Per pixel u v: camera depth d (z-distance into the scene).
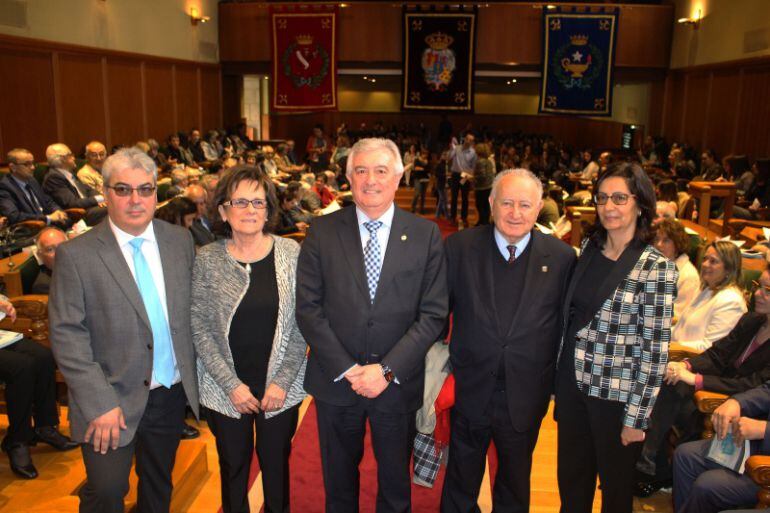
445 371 2.88
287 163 14.06
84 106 11.13
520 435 2.56
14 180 6.90
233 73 16.20
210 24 15.55
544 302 2.49
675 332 3.63
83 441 2.26
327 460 2.57
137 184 2.26
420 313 2.46
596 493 3.28
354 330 2.41
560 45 14.86
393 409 2.47
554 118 23.22
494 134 21.75
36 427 3.40
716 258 3.38
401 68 15.38
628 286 2.35
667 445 3.37
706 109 13.85
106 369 2.32
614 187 2.32
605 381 2.41
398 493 2.58
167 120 13.91
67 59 10.63
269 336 2.48
